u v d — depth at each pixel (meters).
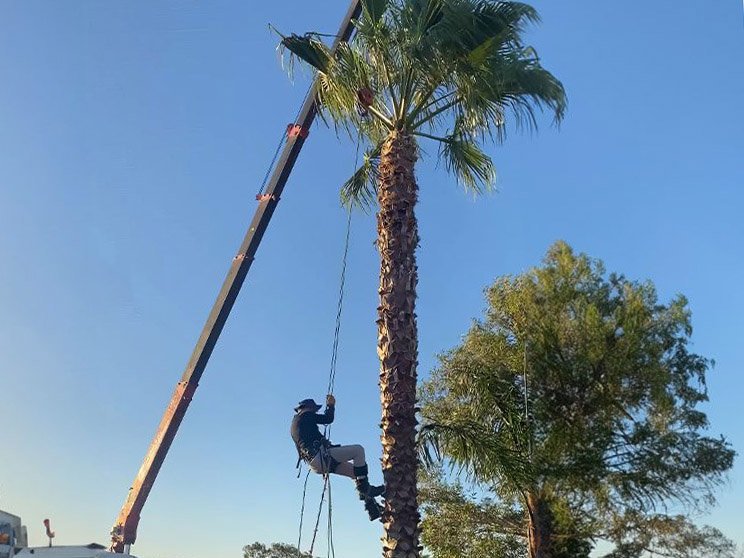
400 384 10.14
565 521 19.44
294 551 32.16
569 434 20.05
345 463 10.13
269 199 15.25
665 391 20.30
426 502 21.67
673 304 21.64
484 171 12.59
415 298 10.59
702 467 20.09
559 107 11.16
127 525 14.02
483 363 19.89
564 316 21.48
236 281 15.11
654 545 20.19
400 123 11.37
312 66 11.77
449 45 10.51
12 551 7.77
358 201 13.54
